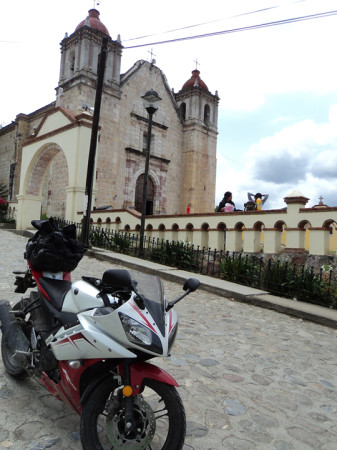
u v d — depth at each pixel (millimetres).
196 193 35688
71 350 2434
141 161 31594
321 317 6895
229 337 5461
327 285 8180
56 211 27438
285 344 5465
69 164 14867
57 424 2816
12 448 2488
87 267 9961
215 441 2830
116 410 2328
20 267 8781
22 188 17609
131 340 2248
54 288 3115
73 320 2611
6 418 2846
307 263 8992
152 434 2303
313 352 5246
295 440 2977
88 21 27516
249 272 9484
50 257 3250
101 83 11789
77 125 14547
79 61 27547
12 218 18750
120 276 2336
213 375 4039
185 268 10812
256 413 3334
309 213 9078
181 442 2273
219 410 3311
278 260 9195
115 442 2291
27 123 32844
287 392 3848
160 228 12719
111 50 28969
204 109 37875
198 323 6000
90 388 2336
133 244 13281
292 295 8367
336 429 3225
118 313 2307
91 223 14688
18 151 32312
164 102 34500
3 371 3646
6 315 3443
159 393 2367
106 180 28406
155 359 4277
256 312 7297
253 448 2799
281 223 9750
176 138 35625
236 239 10633
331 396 3867
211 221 11156
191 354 4578
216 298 8062
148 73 32844
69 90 27938
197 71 37906
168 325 2529
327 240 8859
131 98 31234
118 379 2312
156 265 10578
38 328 3152
